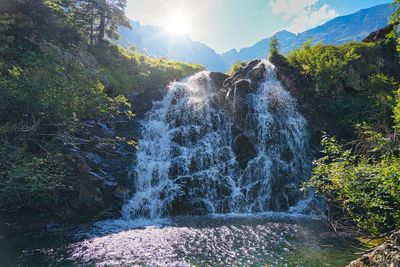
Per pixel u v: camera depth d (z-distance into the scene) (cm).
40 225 1555
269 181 2203
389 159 1155
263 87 2667
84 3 3256
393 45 2938
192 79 2955
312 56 2836
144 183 1998
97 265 1113
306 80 2711
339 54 2862
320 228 1558
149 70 3178
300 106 2603
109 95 2539
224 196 2073
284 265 1116
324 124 2489
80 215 1681
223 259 1170
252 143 2294
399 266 745
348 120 2359
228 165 2205
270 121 2427
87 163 1808
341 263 1125
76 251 1241
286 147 2384
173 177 2092
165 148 2289
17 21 2330
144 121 2477
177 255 1208
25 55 2139
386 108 2162
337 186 1138
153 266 1107
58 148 1712
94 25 3494
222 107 2541
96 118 2158
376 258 812
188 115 2533
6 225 1477
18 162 1498
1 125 1591
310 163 2388
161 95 2745
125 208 1819
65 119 1739
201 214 1931
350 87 2659
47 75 1850
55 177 1553
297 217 1831
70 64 2297
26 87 1684
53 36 2547
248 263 1134
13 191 1486
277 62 2983
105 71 2714
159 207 1900
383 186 979
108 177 1850
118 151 2052
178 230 1538
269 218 1805
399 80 2909
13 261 1138
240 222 1700
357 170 1059
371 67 2783
